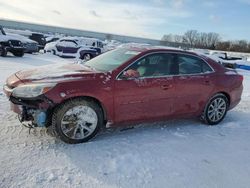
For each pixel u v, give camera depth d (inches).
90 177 132.3
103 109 172.2
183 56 202.8
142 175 137.7
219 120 227.0
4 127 179.5
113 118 175.9
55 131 162.4
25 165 137.3
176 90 195.2
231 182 138.6
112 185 127.7
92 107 168.2
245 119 248.5
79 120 165.6
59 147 159.6
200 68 212.4
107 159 150.4
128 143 173.2
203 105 214.1
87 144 167.2
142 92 180.5
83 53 800.3
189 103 205.0
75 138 166.1
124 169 141.8
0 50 649.0
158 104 189.9
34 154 148.9
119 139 178.2
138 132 193.5
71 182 127.1
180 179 137.0
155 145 173.6
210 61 219.5
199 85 206.5
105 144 169.0
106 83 169.0
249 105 309.3
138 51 191.0
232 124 229.0
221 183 136.9
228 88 222.8
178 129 206.5
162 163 151.3
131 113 180.9
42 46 1058.7
